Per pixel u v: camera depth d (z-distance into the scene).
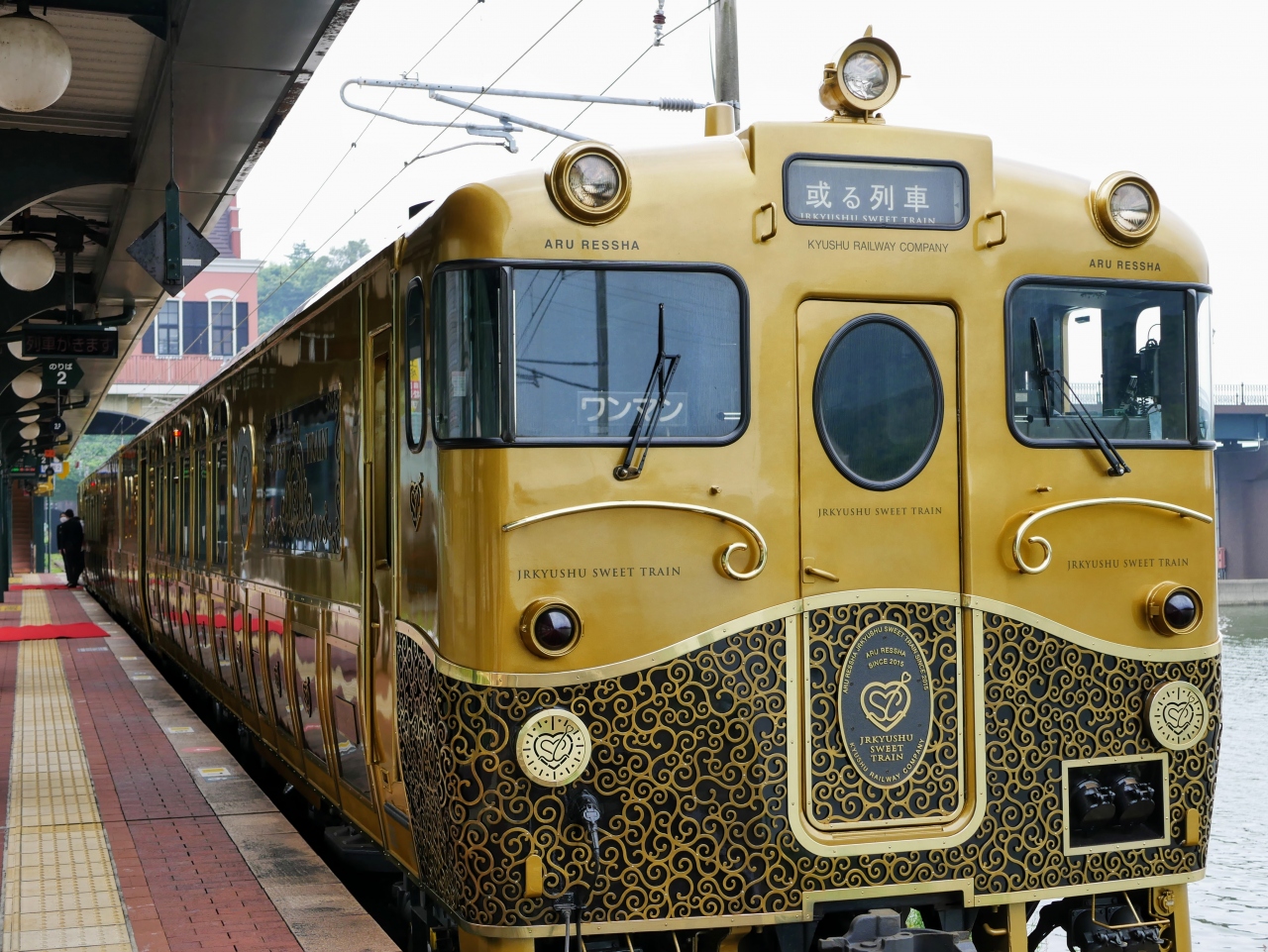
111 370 23.12
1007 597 5.15
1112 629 5.27
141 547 17.64
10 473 33.78
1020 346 5.24
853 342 5.09
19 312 14.71
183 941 5.52
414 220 5.50
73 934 5.62
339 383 6.63
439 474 4.90
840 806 4.98
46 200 13.51
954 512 5.14
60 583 40.62
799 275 5.02
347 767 6.73
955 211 5.18
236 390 9.88
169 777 9.09
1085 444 5.28
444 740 4.79
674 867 4.81
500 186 4.82
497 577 4.69
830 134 5.07
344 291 6.53
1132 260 5.38
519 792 4.68
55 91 7.44
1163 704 5.30
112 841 7.23
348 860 7.18
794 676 4.94
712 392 4.93
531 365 4.77
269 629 8.49
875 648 5.03
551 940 4.85
